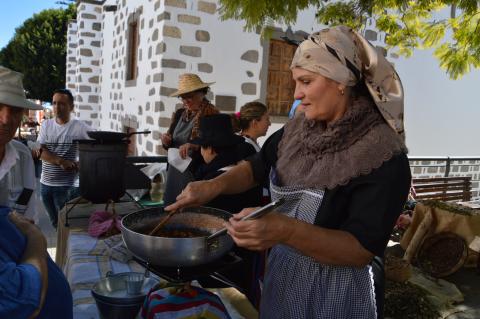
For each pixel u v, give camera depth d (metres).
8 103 1.60
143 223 1.64
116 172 2.67
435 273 4.10
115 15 8.38
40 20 19.11
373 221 1.11
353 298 1.28
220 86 5.43
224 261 1.49
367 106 1.19
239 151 2.70
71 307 1.29
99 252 2.16
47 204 4.42
